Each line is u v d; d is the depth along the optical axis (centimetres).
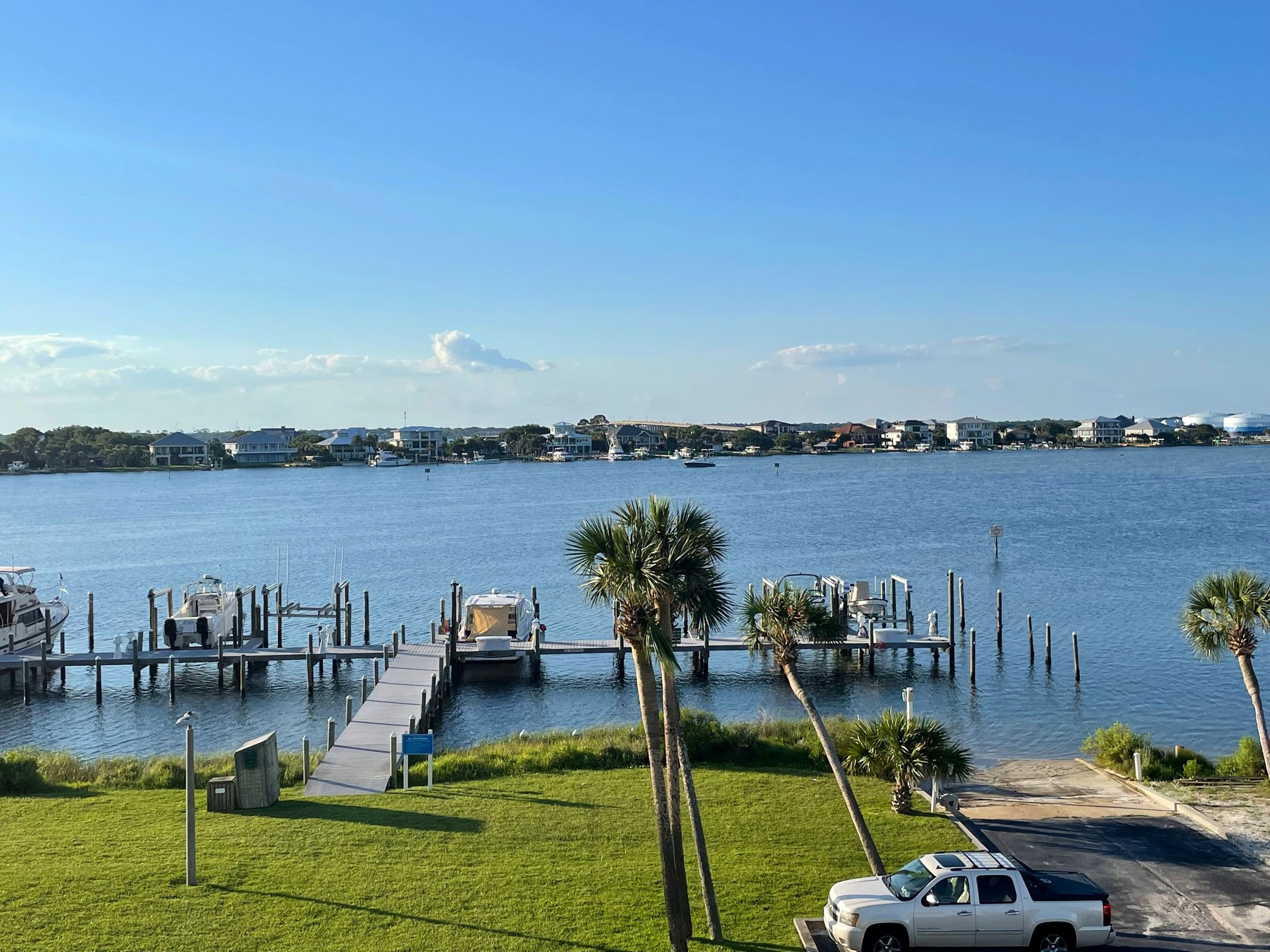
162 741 4256
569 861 2225
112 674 5500
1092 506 14350
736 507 14825
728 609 1892
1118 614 6575
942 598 7319
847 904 1814
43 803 2642
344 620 6944
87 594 8069
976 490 17775
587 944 1833
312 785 2923
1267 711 4359
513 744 3434
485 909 1972
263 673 5509
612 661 5691
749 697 4922
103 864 2170
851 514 13712
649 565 1747
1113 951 1812
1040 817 2631
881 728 2766
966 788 2947
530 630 6016
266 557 10206
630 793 2759
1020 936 1773
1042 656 5569
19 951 1767
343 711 4722
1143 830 2500
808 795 2761
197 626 5419
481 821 2497
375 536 12038
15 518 14912
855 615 5931
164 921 1897
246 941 1823
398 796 2738
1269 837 2420
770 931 1909
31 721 4588
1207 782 2902
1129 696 4681
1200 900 2055
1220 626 2909
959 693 4856
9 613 5491
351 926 1888
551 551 10444
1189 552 9438
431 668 4831
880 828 2500
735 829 2475
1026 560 9044
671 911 1750
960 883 1805
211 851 2262
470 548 10719
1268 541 10094
